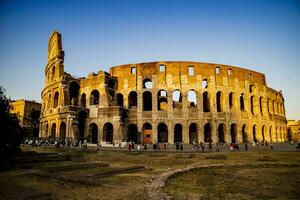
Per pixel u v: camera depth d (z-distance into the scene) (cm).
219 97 7456
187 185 1567
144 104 7600
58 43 7856
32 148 4869
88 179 1697
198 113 6769
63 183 1642
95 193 1380
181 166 2841
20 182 1683
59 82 7150
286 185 1591
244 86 7625
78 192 1409
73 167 2281
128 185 1625
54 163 2750
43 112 8075
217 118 6850
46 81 8675
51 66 8069
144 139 6688
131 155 3816
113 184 1614
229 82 7325
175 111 6738
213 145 6191
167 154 3916
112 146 5734
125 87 7156
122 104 7519
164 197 1197
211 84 7044
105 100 6731
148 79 7162
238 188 1495
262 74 8369
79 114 6831
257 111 7788
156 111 6738
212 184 1609
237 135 7038
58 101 7012
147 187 1434
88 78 7312
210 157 3525
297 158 3297
